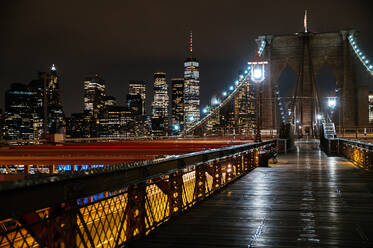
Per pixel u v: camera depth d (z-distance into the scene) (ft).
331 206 26.81
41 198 11.32
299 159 76.43
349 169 55.21
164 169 20.88
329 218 22.86
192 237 18.51
